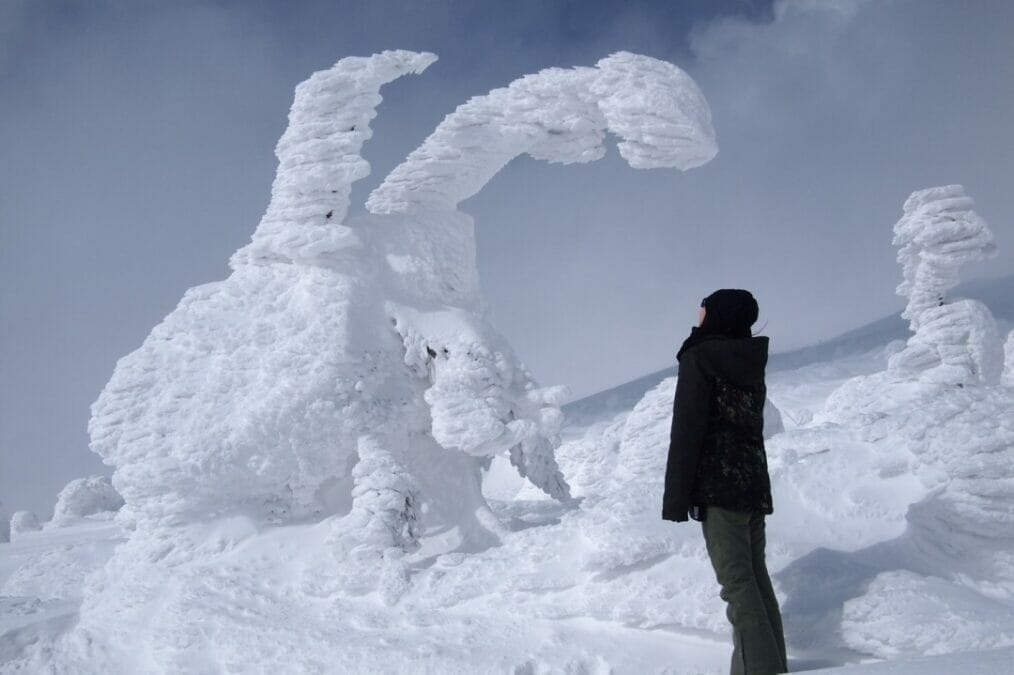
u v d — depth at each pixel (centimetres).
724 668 362
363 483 529
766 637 306
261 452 555
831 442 497
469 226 671
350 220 643
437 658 376
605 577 400
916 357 1357
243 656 407
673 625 379
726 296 352
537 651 377
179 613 453
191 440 552
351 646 396
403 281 623
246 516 555
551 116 645
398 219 646
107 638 461
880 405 1331
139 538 555
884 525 434
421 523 551
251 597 477
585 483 1275
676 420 326
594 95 635
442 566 476
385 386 589
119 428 573
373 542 500
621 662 367
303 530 548
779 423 982
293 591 485
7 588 780
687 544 399
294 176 615
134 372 593
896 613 348
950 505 414
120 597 499
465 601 433
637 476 980
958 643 329
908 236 1405
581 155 681
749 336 353
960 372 1289
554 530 450
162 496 550
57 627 492
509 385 594
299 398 556
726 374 331
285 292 616
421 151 655
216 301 626
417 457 595
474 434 555
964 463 412
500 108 650
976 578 400
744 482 324
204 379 582
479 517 571
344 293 595
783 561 407
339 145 613
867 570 380
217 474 547
